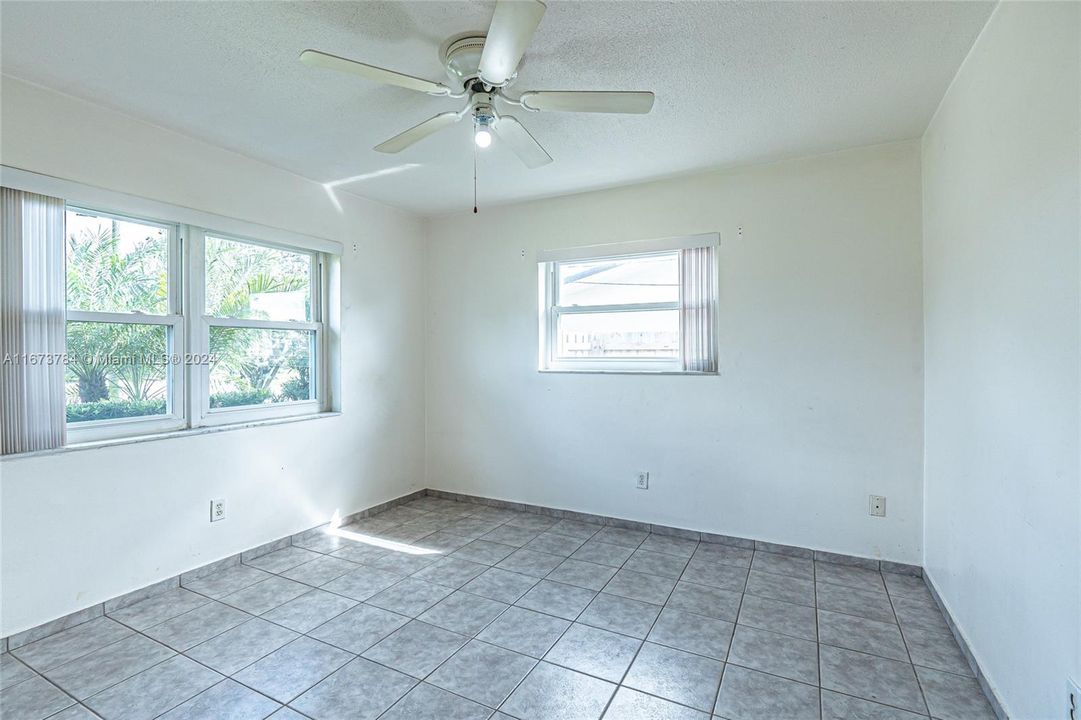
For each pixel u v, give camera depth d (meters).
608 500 3.77
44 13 1.75
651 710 1.81
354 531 3.63
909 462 2.91
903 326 2.92
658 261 3.72
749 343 3.30
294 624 2.38
